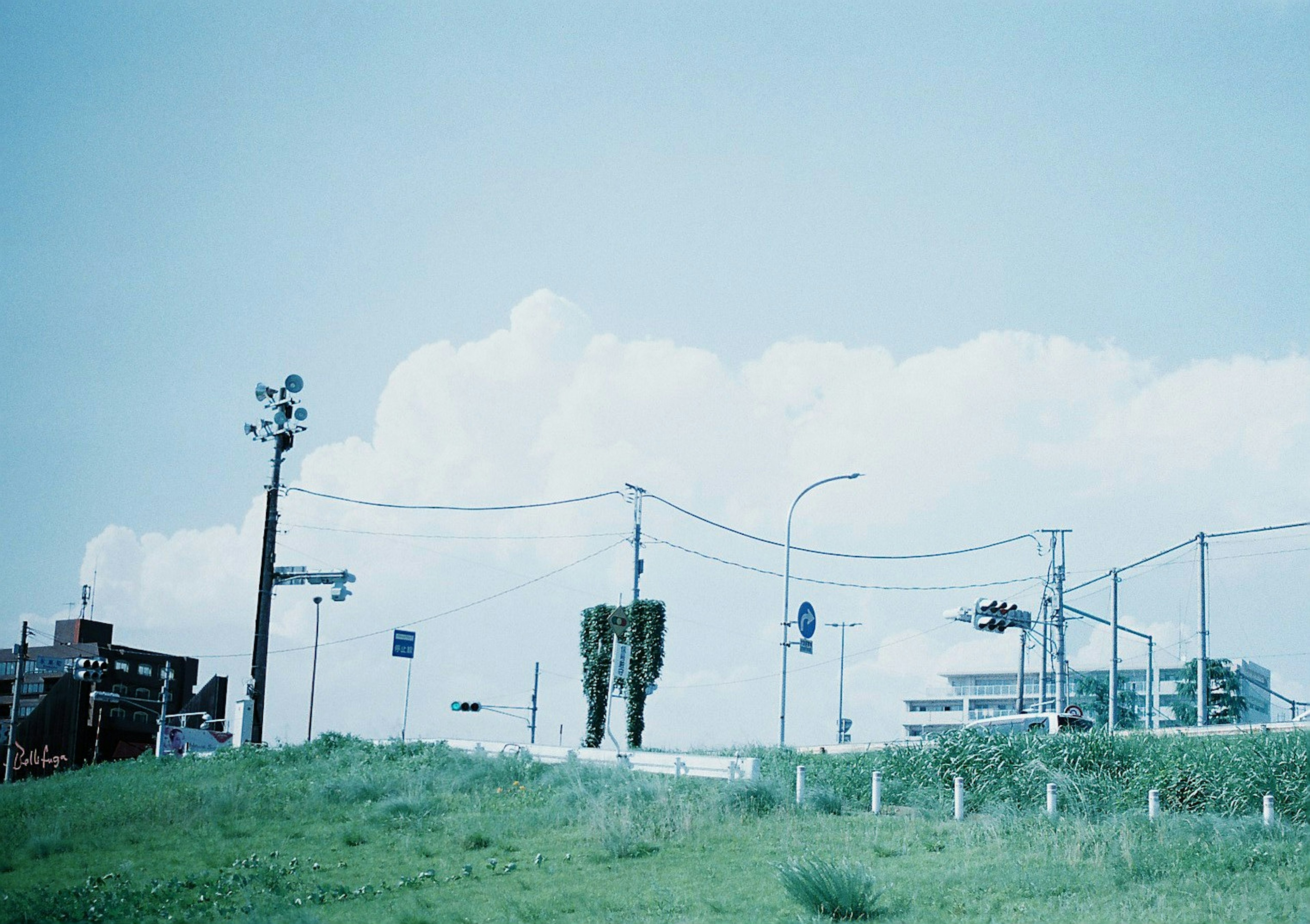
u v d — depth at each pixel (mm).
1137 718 77562
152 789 29703
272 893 17312
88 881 18672
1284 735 22000
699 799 22141
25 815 27281
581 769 27469
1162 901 13578
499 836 21047
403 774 29609
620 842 18953
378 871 18844
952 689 106688
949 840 18344
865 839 18625
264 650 40875
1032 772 21422
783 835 19312
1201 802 19609
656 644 41844
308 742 37094
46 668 87438
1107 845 16391
